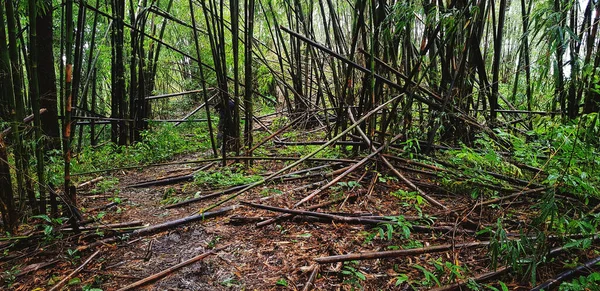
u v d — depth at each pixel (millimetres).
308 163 4531
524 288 1985
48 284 2201
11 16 2473
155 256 2529
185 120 9148
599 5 2668
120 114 6836
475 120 3883
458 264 2145
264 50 11758
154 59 8164
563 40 2455
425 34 3229
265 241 2611
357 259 2197
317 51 7809
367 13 4914
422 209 3008
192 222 3002
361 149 4441
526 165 3135
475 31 3684
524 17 3750
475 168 3238
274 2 7949
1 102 3225
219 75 4938
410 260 2287
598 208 2514
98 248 2641
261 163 5012
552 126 2838
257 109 11414
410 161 3486
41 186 2779
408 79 3404
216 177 4219
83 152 5723
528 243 2039
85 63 7047
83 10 3775
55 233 2711
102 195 4035
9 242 2660
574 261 2094
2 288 2180
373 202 3186
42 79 4562
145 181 4633
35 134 2686
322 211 3020
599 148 2508
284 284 2086
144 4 6695
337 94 5438
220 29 4895
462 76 3758
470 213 2707
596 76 2404
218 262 2377
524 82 4641
